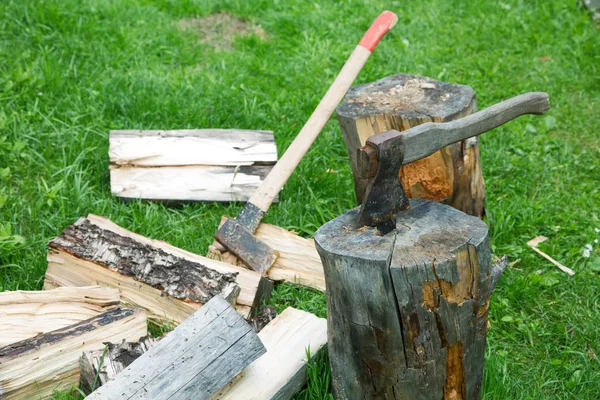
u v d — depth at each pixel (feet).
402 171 13.47
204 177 14.61
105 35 17.65
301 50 17.97
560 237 14.34
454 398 11.66
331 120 16.37
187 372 11.55
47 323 12.37
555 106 16.90
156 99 16.19
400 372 11.46
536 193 15.11
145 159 14.66
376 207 11.42
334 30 18.47
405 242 11.37
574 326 13.10
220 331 11.73
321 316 13.14
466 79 17.57
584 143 16.12
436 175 13.44
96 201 14.44
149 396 11.42
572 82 17.44
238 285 12.66
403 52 18.07
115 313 12.34
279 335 12.39
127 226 14.21
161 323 12.69
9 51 17.08
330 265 11.38
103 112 16.07
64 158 15.06
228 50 17.99
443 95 13.66
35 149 15.38
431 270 11.17
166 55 17.56
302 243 13.71
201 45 17.94
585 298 13.50
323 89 16.89
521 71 17.78
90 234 13.08
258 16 18.94
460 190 13.62
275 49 18.04
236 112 16.20
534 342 13.03
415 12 19.30
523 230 14.47
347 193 14.90
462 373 11.60
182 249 13.55
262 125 16.12
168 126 15.93
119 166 14.67
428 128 11.50
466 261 11.32
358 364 11.59
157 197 14.49
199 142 14.87
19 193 14.65
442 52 18.17
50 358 11.88
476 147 13.69
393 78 14.17
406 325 11.29
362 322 11.38
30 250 13.71
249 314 12.83
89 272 12.92
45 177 15.01
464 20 19.13
